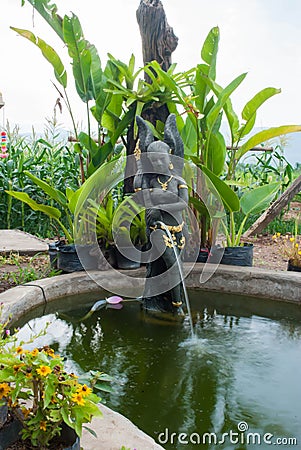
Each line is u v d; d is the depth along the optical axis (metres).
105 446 1.91
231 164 6.15
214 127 5.95
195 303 4.81
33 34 5.38
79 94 5.88
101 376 1.88
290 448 2.41
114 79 6.26
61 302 4.70
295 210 11.50
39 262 6.09
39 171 9.04
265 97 5.41
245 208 5.95
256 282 5.02
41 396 1.66
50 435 1.67
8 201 8.94
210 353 3.54
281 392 2.97
